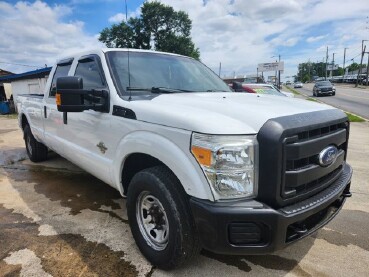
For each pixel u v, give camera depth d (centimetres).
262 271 279
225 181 216
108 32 4325
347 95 3556
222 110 249
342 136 282
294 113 246
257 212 212
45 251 305
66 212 394
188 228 244
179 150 236
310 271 280
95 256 297
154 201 276
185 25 4500
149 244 283
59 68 461
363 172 581
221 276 271
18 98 657
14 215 386
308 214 230
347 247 321
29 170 579
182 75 379
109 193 458
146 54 379
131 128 282
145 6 4256
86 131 359
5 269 277
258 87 1277
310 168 236
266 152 216
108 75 327
